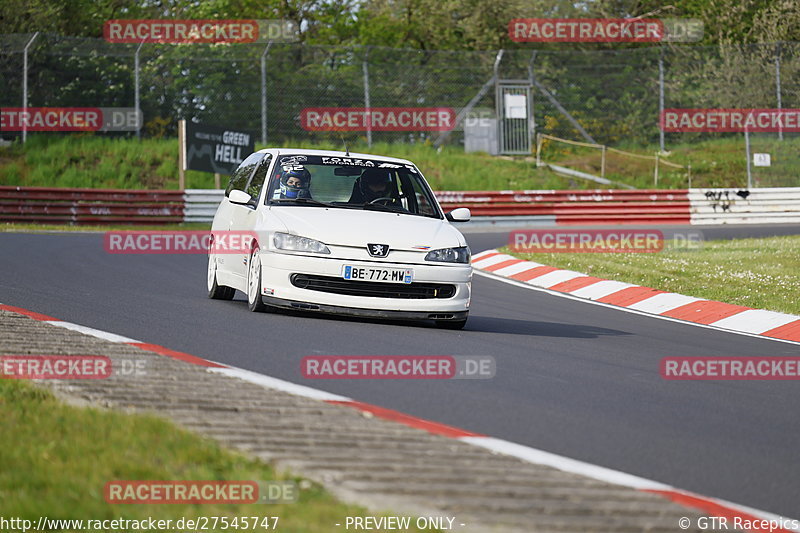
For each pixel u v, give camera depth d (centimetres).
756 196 10544
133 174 10738
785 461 2059
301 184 3838
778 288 5184
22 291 4038
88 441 1672
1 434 1695
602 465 1903
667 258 6262
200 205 9312
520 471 1722
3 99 11000
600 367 3044
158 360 2534
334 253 3488
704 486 1830
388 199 3897
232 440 1773
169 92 11575
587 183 11931
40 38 11075
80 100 11300
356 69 12044
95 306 3672
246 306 3934
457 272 3584
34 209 8769
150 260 5909
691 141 12719
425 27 14888
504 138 12394
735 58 12775
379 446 1816
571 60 12962
